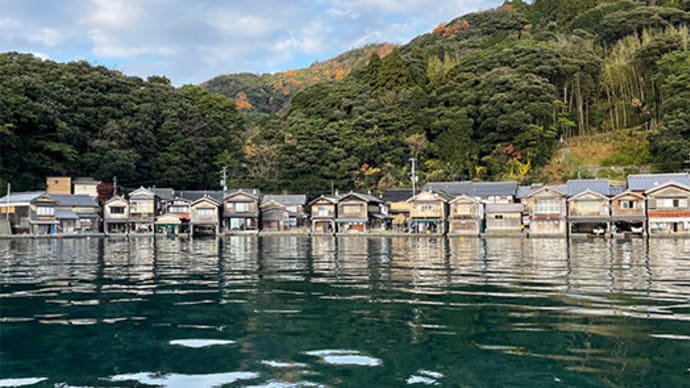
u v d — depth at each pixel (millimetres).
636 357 7816
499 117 82500
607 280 16188
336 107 95312
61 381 6930
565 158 84188
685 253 28594
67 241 50531
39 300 13039
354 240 52531
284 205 74625
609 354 7992
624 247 35625
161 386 6719
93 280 17109
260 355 8109
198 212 69250
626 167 78688
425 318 10617
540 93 83562
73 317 10922
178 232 69375
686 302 12055
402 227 70625
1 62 80188
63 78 81438
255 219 72000
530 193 62219
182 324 10234
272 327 9938
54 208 63281
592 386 6680
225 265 22766
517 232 61938
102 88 85250
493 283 15742
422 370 7352
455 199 63469
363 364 7625
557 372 7219
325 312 11312
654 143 76125
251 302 12625
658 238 51438
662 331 9273
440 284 15602
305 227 74125
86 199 69500
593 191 58344
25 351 8352
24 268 21422
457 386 6699
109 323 10336
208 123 91812
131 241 50906
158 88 94000
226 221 72375
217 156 90938
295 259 26250
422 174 83125
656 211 55625
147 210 70438
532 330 9492
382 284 15758
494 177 80688
